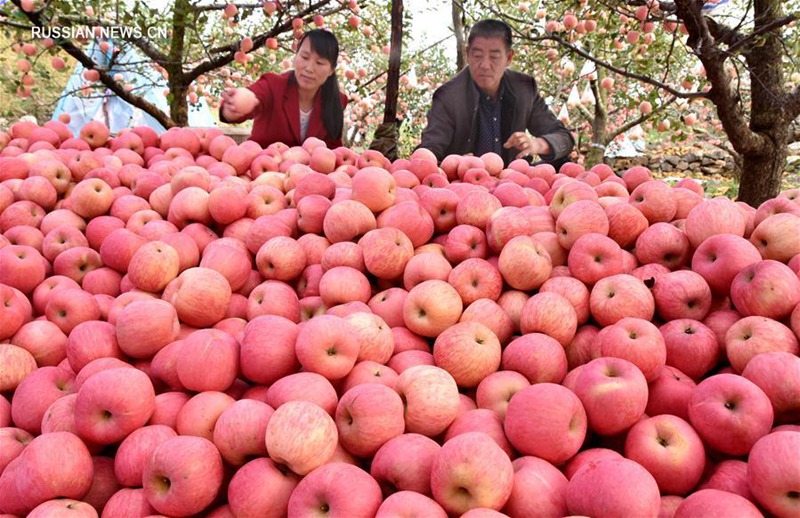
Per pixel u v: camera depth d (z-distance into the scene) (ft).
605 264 6.57
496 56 15.21
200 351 5.25
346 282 6.91
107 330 6.06
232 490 4.33
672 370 5.43
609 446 5.02
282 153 12.09
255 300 6.94
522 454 4.68
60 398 5.35
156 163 11.03
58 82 27.58
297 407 4.52
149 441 4.77
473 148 17.11
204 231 8.43
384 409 4.66
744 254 6.06
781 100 13.32
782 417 4.85
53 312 6.72
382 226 7.84
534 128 17.80
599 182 9.91
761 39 12.09
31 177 9.55
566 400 4.55
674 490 4.44
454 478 3.97
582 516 3.80
